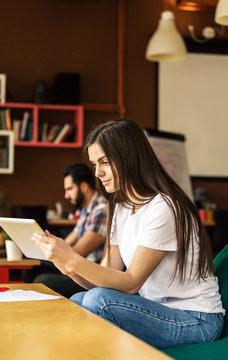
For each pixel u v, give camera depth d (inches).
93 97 261.7
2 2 254.4
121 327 72.2
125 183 79.9
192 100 269.4
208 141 270.7
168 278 78.2
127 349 45.2
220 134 271.6
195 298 77.3
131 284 75.0
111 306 71.4
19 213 199.0
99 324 56.0
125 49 264.2
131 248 82.4
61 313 62.6
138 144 79.9
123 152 79.0
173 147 248.8
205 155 270.4
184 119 268.8
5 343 47.5
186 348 72.0
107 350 44.8
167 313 74.2
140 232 80.3
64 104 248.1
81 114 247.4
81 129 247.3
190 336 74.4
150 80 266.2
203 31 265.6
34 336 50.3
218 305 78.2
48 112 255.8
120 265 89.0
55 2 258.8
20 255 129.3
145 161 80.0
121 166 79.2
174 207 77.6
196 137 269.7
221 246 218.2
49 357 42.7
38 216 200.4
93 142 81.1
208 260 78.9
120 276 74.7
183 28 269.7
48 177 255.4
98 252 145.3
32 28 256.8
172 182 81.3
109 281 74.0
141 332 72.7
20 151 253.4
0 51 253.6
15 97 254.1
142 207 79.8
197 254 78.3
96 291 73.7
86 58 261.3
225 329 79.5
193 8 266.1
